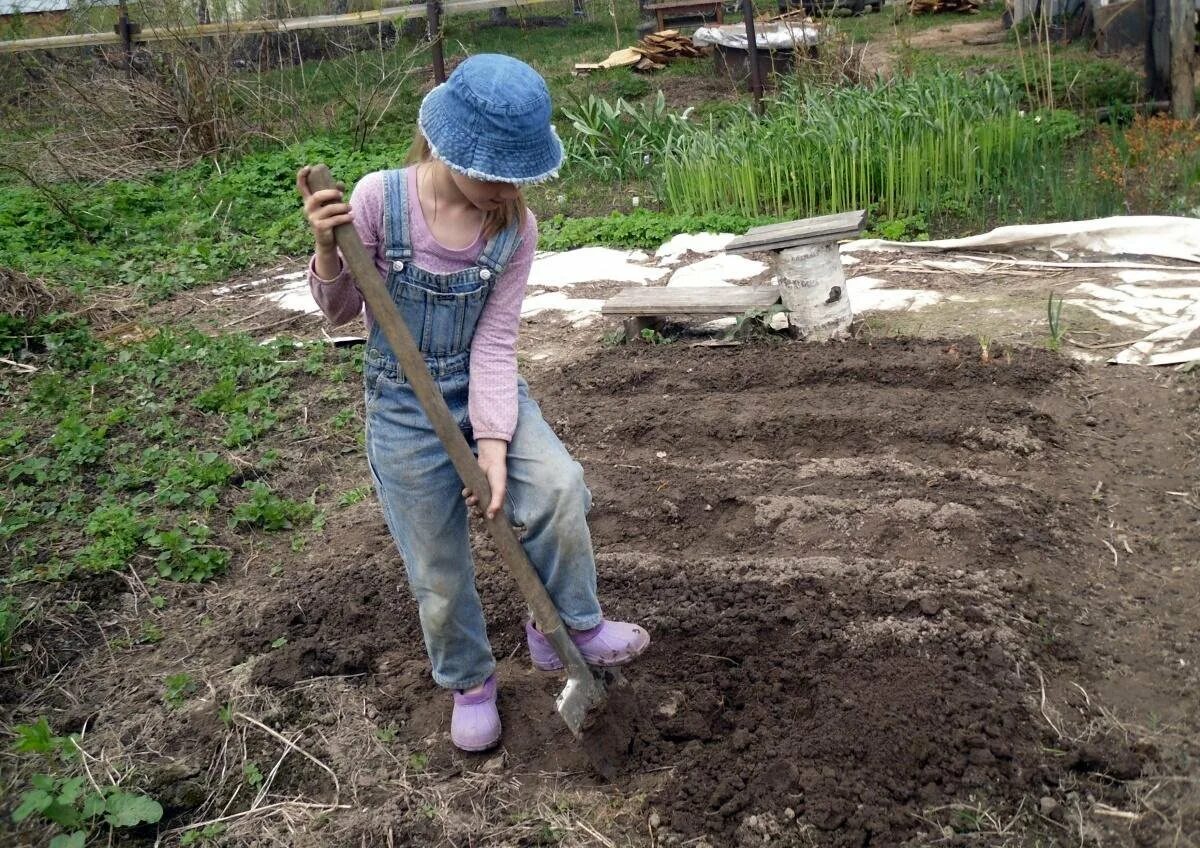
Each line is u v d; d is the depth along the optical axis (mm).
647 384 5117
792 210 7820
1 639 3453
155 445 4941
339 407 5281
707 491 4051
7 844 2738
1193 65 8531
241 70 12031
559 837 2676
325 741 3047
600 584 3518
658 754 2881
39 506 4406
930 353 5027
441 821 2750
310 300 6961
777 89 10945
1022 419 4336
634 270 7078
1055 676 3016
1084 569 3480
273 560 4031
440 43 10945
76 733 3146
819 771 2721
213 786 2930
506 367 2635
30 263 7789
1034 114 8578
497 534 2555
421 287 2521
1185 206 6887
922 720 2834
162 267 7883
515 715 3078
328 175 2381
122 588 3859
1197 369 4652
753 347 5387
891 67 11102
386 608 3557
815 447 4367
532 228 2615
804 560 3504
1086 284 5895
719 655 3176
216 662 3414
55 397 5480
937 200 7500
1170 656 3076
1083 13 11961
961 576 3352
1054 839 2549
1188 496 3830
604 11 18625
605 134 9805
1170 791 2627
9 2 13289
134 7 11844
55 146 10422
